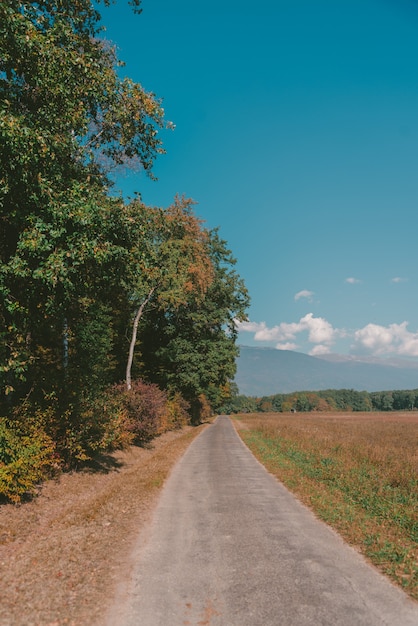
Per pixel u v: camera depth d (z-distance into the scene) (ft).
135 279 39.24
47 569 19.22
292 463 52.85
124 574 18.69
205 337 136.46
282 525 26.58
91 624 14.42
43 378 41.91
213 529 25.71
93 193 33.71
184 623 14.43
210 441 89.66
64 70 33.01
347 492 36.29
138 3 41.63
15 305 28.30
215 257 137.28
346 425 154.10
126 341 121.39
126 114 42.06
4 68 31.99
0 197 27.68
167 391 124.26
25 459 28.86
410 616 14.90
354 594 16.65
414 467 47.91
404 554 21.03
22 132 26.17
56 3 36.32
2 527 25.23
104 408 47.91
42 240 28.12
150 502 33.01
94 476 43.52
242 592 16.80
